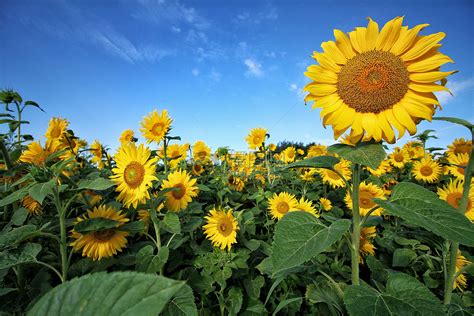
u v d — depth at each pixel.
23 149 1.19
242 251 0.99
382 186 1.73
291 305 0.91
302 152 2.81
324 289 0.69
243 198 1.62
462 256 0.90
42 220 0.96
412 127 0.54
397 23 0.56
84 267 0.80
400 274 0.53
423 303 0.46
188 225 1.01
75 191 0.70
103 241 0.81
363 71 0.56
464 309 0.62
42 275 0.76
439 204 0.47
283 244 0.46
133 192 0.87
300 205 1.34
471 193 1.05
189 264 0.97
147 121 1.40
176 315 0.65
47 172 0.69
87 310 0.18
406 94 0.55
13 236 0.67
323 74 0.60
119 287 0.18
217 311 0.93
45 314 0.18
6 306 0.69
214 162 2.68
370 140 0.57
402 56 0.56
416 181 1.84
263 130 2.10
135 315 0.16
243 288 0.99
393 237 1.10
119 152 0.92
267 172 2.20
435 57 0.54
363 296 0.47
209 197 1.53
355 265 0.58
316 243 0.45
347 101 0.58
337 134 0.59
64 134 1.34
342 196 1.60
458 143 1.70
